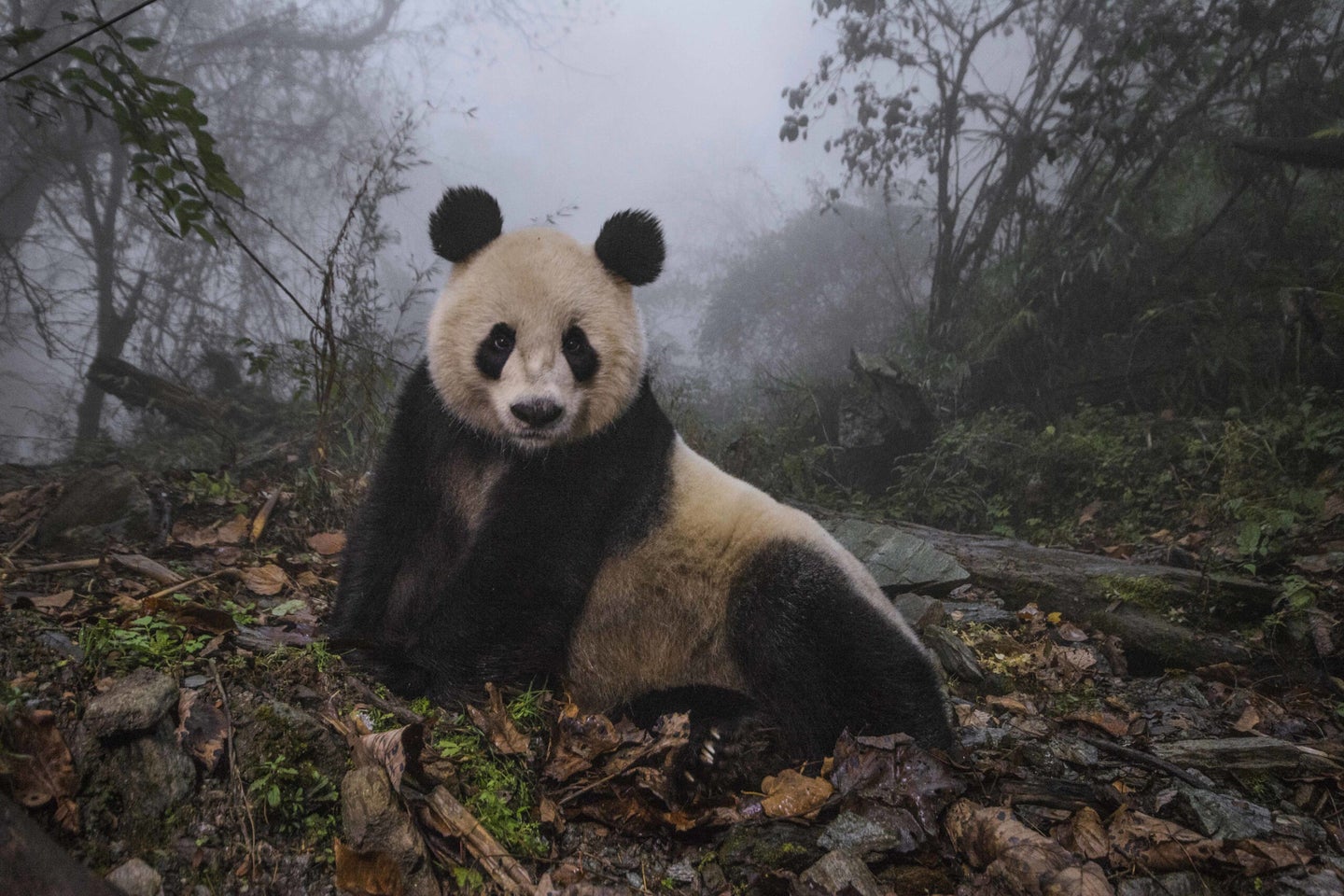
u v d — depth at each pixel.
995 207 11.55
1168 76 9.91
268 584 4.13
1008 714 4.32
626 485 3.49
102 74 3.50
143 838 2.38
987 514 8.22
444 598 3.36
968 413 10.38
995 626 5.32
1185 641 5.15
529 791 3.03
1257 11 9.20
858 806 3.15
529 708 3.33
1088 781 3.65
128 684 2.57
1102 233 10.30
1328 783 3.79
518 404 3.05
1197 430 8.24
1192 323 9.62
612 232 3.42
